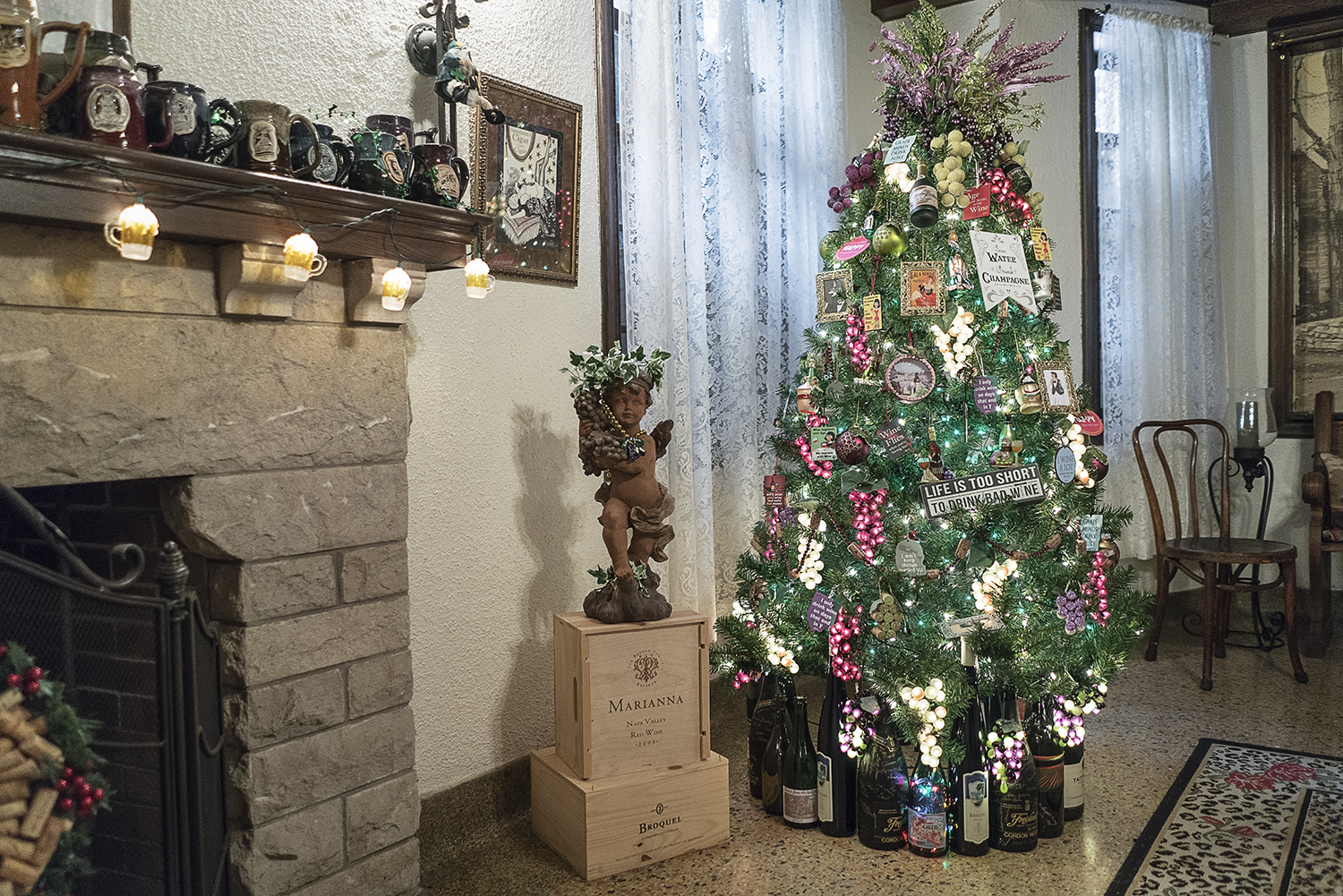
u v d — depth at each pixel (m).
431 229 1.83
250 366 1.63
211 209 1.44
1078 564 2.53
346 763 1.82
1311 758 2.91
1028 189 2.68
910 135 2.55
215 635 1.54
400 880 1.94
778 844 2.41
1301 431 4.57
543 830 2.41
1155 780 2.78
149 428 1.48
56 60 1.35
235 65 1.85
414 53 2.20
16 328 1.32
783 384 2.78
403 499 1.93
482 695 2.45
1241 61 4.75
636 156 2.81
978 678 2.39
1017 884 2.18
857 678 2.36
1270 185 4.67
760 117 3.38
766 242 3.40
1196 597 4.67
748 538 3.26
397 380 1.92
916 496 2.43
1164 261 4.39
